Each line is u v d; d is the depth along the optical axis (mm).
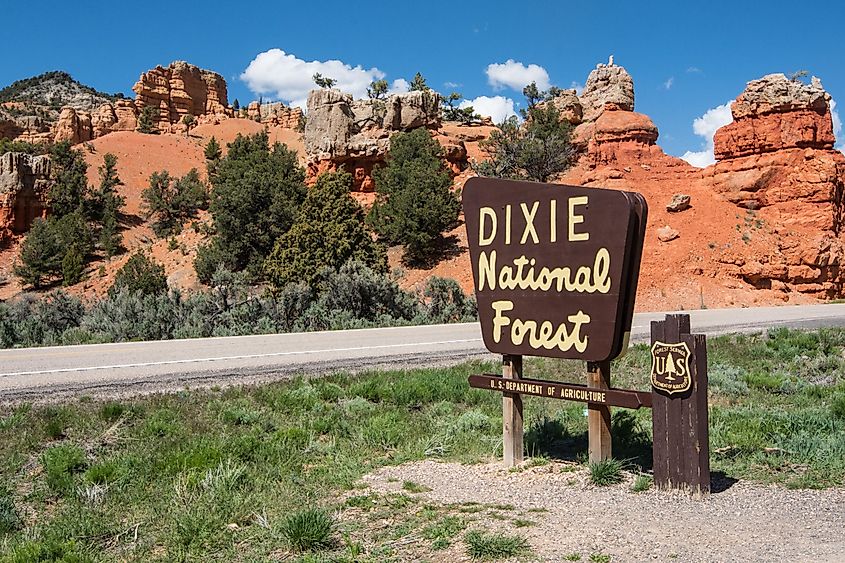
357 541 6129
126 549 6301
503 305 8328
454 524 6332
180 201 90750
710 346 19547
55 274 74125
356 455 9195
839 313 34188
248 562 5758
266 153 73562
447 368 15508
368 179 71562
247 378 14109
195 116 167000
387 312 33219
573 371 15102
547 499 7047
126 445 9391
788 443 8852
